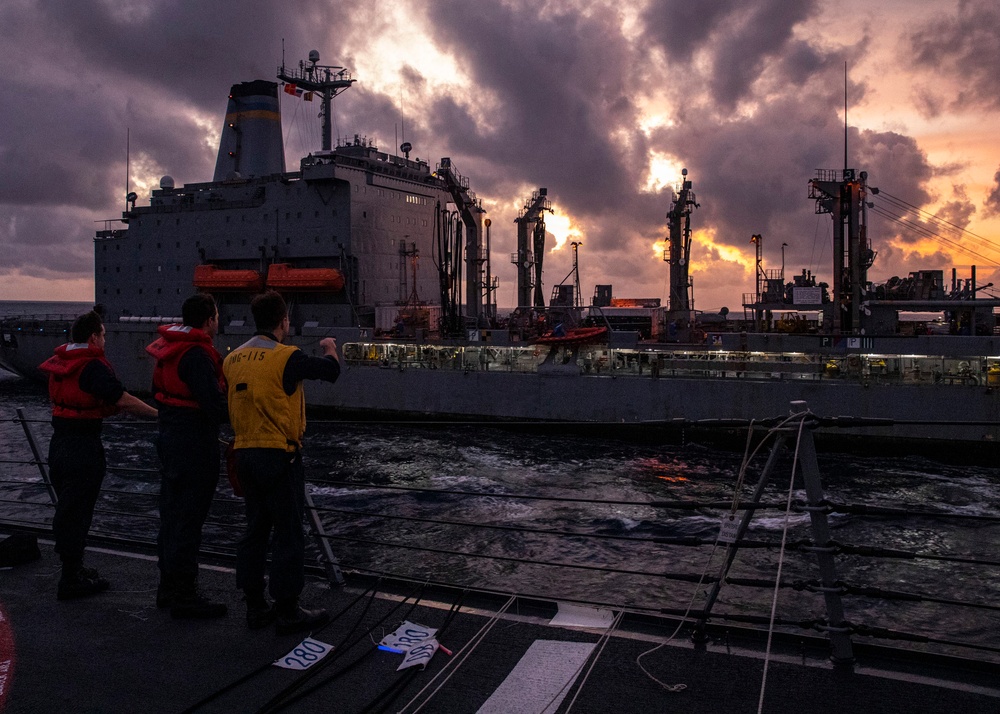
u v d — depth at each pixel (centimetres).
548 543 1833
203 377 493
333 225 4881
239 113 5878
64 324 5625
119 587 570
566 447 3253
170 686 404
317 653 440
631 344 4438
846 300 4406
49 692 397
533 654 430
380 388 4062
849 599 1434
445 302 5438
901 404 3025
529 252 6688
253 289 5022
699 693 380
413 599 528
